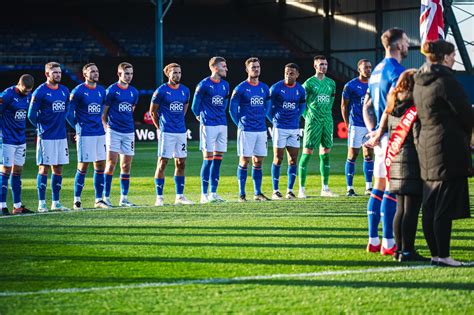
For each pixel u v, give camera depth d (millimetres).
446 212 7586
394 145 7812
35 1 42750
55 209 12617
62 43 41031
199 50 42656
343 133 33281
